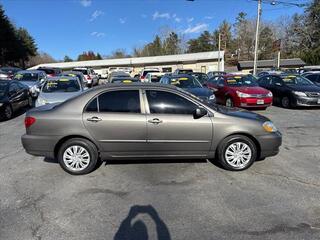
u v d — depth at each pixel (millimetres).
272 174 5004
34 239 3232
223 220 3568
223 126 5020
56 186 4594
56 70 24750
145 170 5195
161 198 4156
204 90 10891
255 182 4672
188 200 4090
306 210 3781
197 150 5098
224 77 13531
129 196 4227
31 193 4355
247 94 11562
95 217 3674
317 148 6559
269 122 5215
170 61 53500
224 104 12734
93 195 4270
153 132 4949
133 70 56250
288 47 68188
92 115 4926
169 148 5039
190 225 3477
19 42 57875
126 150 5027
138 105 4996
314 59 54562
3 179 4891
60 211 3822
